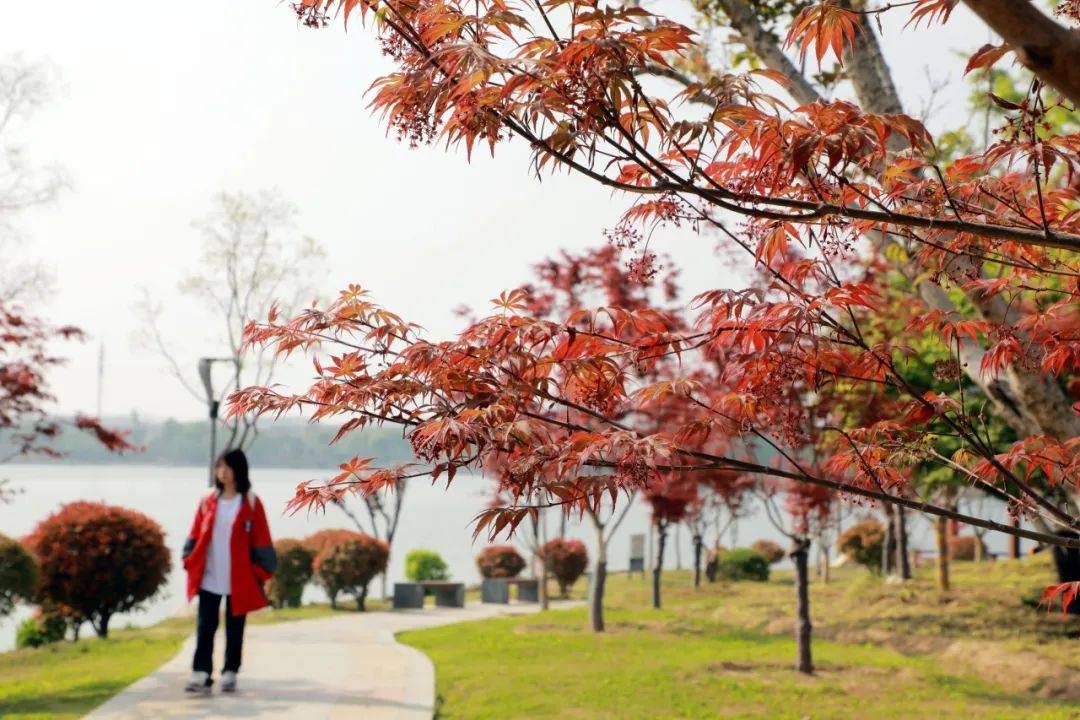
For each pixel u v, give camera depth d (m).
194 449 141.50
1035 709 9.45
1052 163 2.82
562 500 3.28
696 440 3.79
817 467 11.28
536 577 25.75
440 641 14.35
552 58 2.84
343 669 10.02
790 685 10.60
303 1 3.12
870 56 5.84
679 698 9.65
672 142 2.91
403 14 3.20
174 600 22.80
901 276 9.45
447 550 39.25
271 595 21.00
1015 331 4.09
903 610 16.27
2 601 13.02
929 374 10.61
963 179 3.64
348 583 20.25
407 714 7.75
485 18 2.96
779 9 7.37
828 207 2.88
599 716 8.70
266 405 3.56
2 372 10.78
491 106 2.94
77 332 11.27
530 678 10.61
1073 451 4.59
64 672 10.88
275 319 3.76
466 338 3.50
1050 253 4.00
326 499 3.45
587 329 3.56
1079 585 3.98
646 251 3.44
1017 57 1.92
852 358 3.93
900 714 9.12
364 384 3.51
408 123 3.07
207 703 7.91
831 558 37.53
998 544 33.53
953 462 4.21
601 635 15.12
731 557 29.16
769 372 3.66
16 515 56.00
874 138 2.78
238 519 8.41
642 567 30.41
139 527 15.45
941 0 2.82
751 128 2.91
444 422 3.26
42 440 11.64
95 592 15.02
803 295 3.47
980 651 12.53
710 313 3.52
